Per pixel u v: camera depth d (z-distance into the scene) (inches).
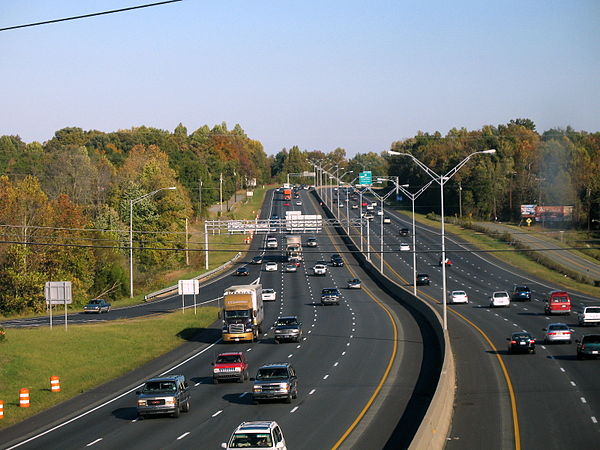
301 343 2436.0
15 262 3772.1
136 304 3907.5
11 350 2185.0
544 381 1626.5
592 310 2608.3
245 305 2509.8
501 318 2920.8
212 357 2225.6
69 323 3061.0
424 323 2829.7
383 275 4426.7
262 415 1374.3
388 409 1376.7
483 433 1171.3
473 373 1755.7
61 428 1354.6
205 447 1121.4
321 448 1087.6
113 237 4510.3
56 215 4092.0
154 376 1939.0
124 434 1262.3
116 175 6653.5
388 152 2539.4
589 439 1107.9
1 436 1317.7
